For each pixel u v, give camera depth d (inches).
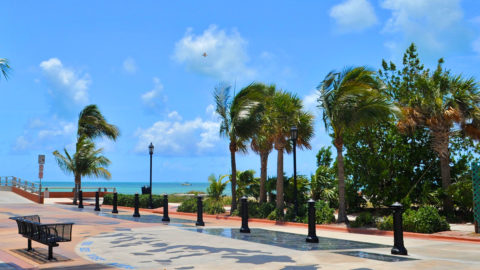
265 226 731.4
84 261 367.6
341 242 511.5
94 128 1450.5
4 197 1364.4
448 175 774.5
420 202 801.6
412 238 572.4
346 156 916.0
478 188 567.5
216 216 903.1
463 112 756.0
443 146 767.1
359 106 693.3
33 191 1358.3
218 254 408.2
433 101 761.6
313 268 337.4
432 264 354.9
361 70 716.0
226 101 892.6
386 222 632.4
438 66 853.2
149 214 983.0
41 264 352.5
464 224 716.0
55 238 375.6
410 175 863.1
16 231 581.9
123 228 645.9
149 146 1173.7
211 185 1064.2
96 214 917.8
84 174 1293.1
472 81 768.3
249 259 380.2
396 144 863.1
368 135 887.1
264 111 863.1
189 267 342.0
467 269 332.2
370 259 380.5
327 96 715.4
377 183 858.8
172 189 5364.2
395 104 713.0
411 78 930.1
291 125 860.0
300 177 981.2
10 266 340.5
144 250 432.8
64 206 1165.7
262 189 965.2
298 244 486.6
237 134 869.8
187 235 562.3
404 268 336.5
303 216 781.9
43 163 1259.2
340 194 729.0
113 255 401.4
